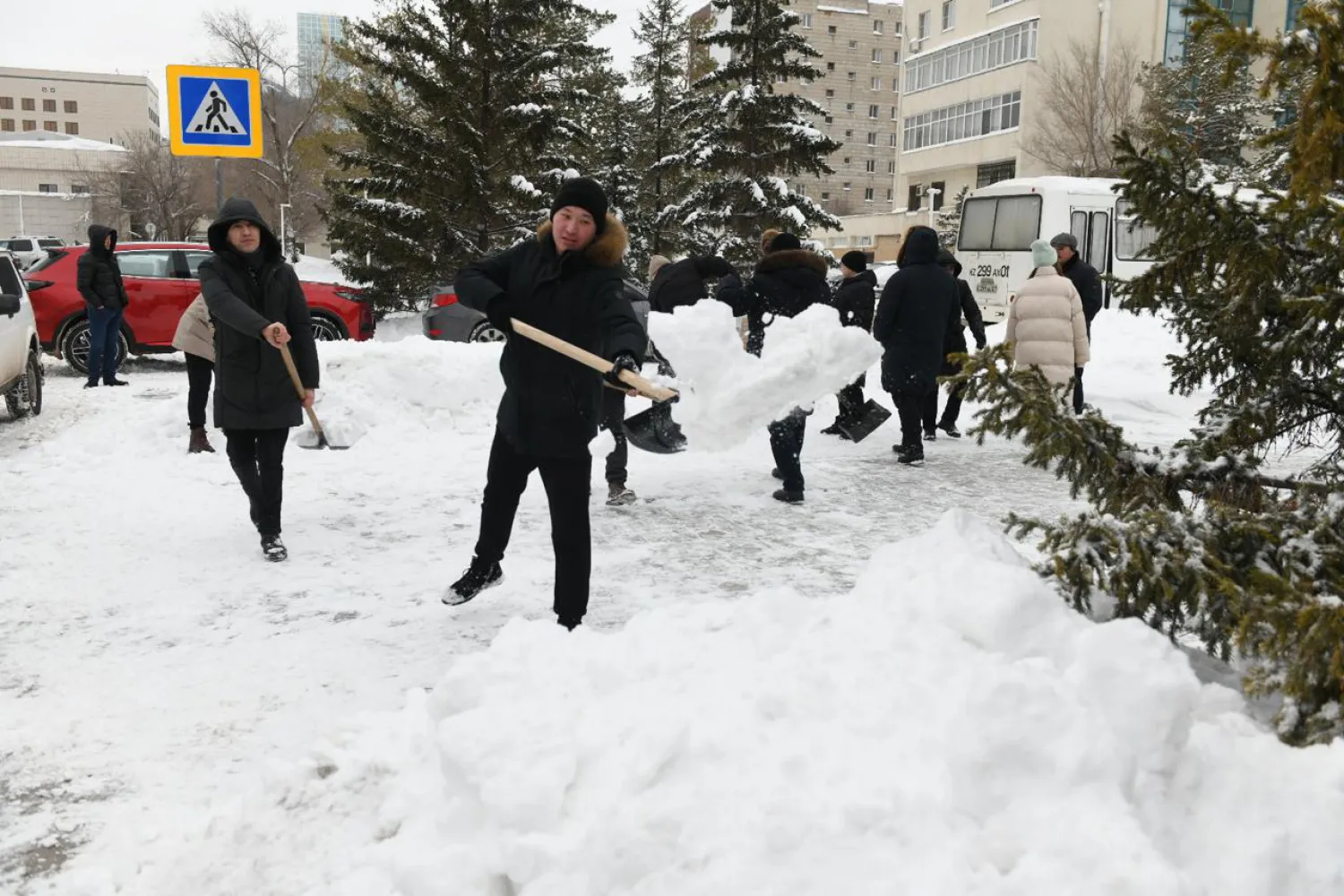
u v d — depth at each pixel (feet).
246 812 8.90
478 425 29.76
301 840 8.48
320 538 19.06
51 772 10.21
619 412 21.50
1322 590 8.06
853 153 310.65
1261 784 6.84
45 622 14.58
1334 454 10.68
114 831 9.11
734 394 12.73
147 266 45.44
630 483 24.25
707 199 88.63
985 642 8.35
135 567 17.20
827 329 12.96
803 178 304.91
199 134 29.27
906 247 26.61
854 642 8.54
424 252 68.33
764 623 9.40
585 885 6.64
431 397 29.68
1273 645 7.63
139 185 191.01
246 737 10.99
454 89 69.56
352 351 29.78
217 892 8.00
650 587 16.21
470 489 23.26
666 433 13.07
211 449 26.48
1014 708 6.81
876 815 6.55
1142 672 7.14
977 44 164.25
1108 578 8.93
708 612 10.19
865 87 309.83
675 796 7.01
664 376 23.21
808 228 87.61
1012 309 29.27
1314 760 6.98
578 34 101.65
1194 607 8.76
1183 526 8.92
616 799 7.09
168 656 13.32
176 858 8.46
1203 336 10.91
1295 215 9.35
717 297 22.99
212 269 17.49
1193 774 6.97
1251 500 9.71
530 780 7.22
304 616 14.84
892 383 26.53
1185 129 90.17
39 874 8.48
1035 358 28.76
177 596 15.74
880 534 19.74
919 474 25.68
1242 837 6.50
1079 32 149.89
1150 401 37.55
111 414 33.30
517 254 13.20
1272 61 7.98
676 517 20.95
